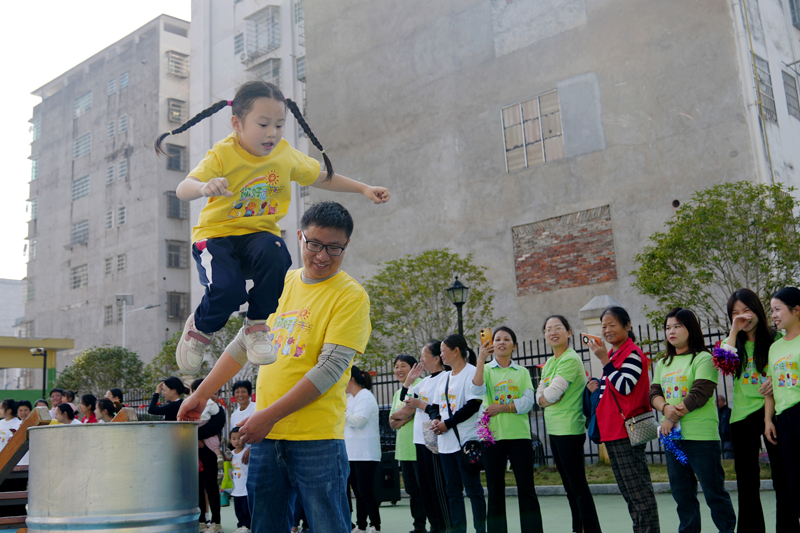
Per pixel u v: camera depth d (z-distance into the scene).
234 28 31.58
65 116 41.69
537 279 17.31
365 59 21.44
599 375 12.25
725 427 10.70
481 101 18.91
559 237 17.11
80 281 38.47
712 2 15.59
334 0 22.47
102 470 2.26
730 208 12.30
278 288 2.62
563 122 17.41
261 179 2.69
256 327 2.63
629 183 16.23
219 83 31.91
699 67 15.62
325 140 21.92
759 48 15.78
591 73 17.08
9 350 27.91
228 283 2.54
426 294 15.26
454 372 6.05
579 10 17.45
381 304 15.58
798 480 4.32
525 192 17.80
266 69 29.80
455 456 5.73
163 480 2.34
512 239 17.84
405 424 6.96
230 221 2.67
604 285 16.27
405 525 7.71
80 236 39.03
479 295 15.65
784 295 4.55
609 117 16.70
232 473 7.73
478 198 18.56
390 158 20.42
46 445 2.32
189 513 2.43
